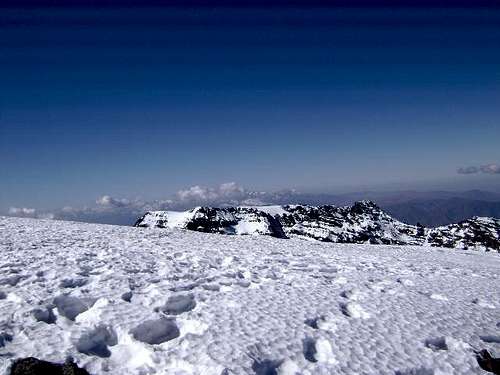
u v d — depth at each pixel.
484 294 17.83
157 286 14.24
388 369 9.96
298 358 10.01
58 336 9.94
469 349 11.60
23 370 8.16
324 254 27.52
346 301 14.56
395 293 16.14
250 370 9.08
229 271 17.88
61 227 32.44
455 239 147.75
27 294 12.29
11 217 38.97
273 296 14.16
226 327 11.05
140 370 8.98
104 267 16.62
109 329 10.69
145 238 29.14
